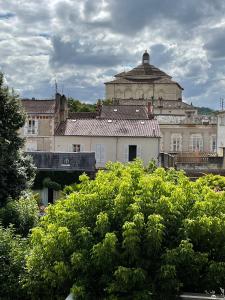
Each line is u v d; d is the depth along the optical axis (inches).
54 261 462.3
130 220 443.2
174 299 427.8
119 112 2810.0
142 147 1996.8
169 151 2677.2
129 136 1991.9
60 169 1546.5
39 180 1533.0
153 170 601.9
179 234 446.0
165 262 429.7
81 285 435.5
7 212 748.0
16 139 1047.0
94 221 467.8
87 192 504.1
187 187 489.1
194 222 441.7
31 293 489.7
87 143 2014.0
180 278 446.3
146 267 432.1
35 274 488.1
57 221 479.5
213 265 435.5
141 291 421.4
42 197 1523.1
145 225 433.4
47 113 2069.4
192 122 2696.9
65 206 494.9
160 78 4507.9
